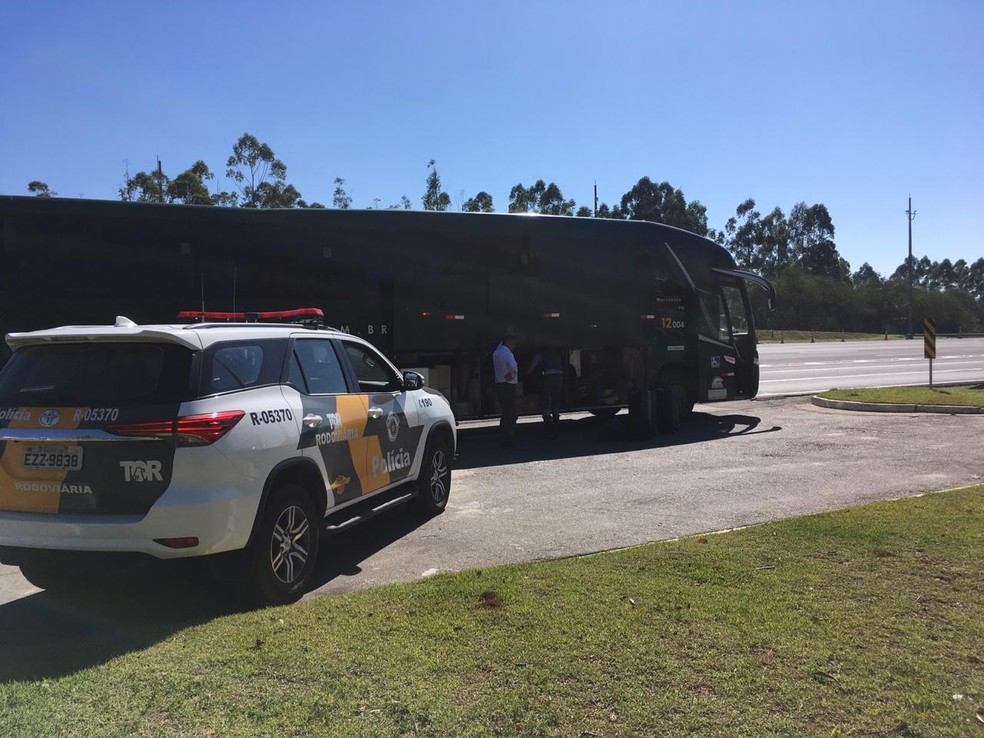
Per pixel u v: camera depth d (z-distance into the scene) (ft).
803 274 339.36
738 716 10.80
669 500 26.21
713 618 14.17
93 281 33.24
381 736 10.55
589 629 13.76
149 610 16.19
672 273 47.73
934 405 49.08
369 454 20.54
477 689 11.72
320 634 13.88
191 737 10.62
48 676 12.65
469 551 20.51
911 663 12.27
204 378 15.21
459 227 40.57
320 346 19.70
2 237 32.07
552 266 43.65
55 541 14.69
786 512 24.09
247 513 15.34
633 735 10.44
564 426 49.60
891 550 18.21
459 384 41.78
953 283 507.30
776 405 57.06
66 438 14.70
